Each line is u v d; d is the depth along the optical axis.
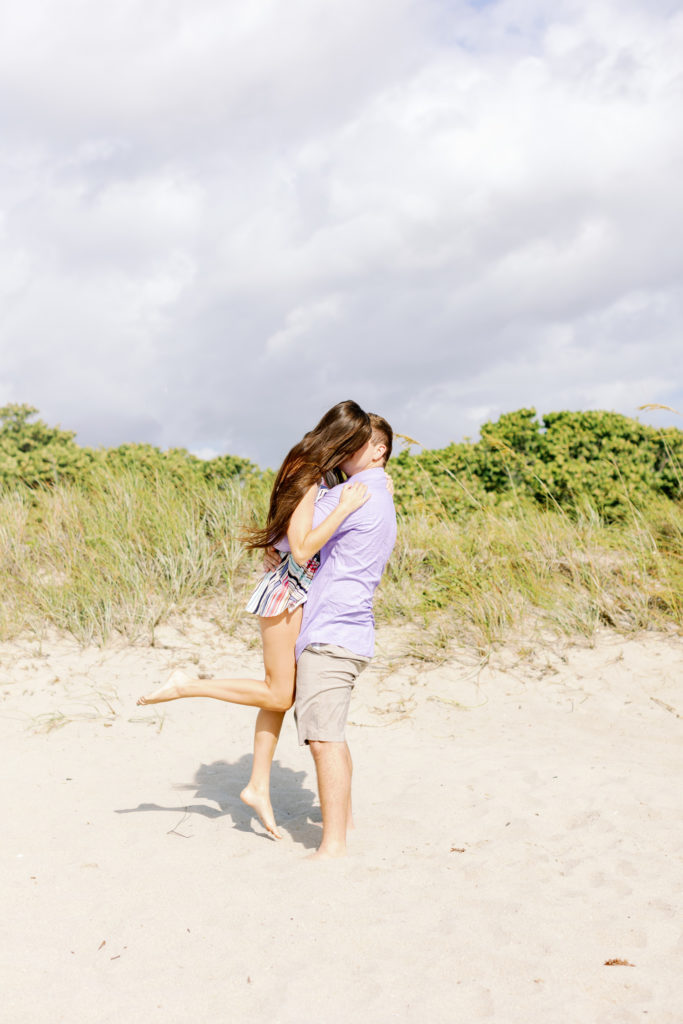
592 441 9.95
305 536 3.16
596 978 2.38
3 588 6.65
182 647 5.98
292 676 3.35
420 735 4.96
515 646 6.06
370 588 3.35
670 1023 2.16
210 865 3.13
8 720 4.90
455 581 6.68
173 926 2.63
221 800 3.89
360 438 3.28
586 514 8.16
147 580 6.74
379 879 3.02
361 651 3.29
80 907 2.76
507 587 6.66
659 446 9.78
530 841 3.43
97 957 2.45
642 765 4.38
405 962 2.44
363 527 3.27
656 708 5.19
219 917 2.70
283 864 3.15
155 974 2.36
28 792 3.92
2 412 11.64
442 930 2.63
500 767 4.32
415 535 7.38
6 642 6.00
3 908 2.75
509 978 2.37
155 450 10.27
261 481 8.47
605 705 5.27
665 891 2.95
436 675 5.75
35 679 5.46
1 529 7.46
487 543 7.12
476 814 3.72
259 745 3.50
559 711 5.27
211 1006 2.21
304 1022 2.14
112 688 5.38
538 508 8.55
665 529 7.36
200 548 7.05
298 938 2.57
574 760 4.43
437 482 8.56
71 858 3.17
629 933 2.63
